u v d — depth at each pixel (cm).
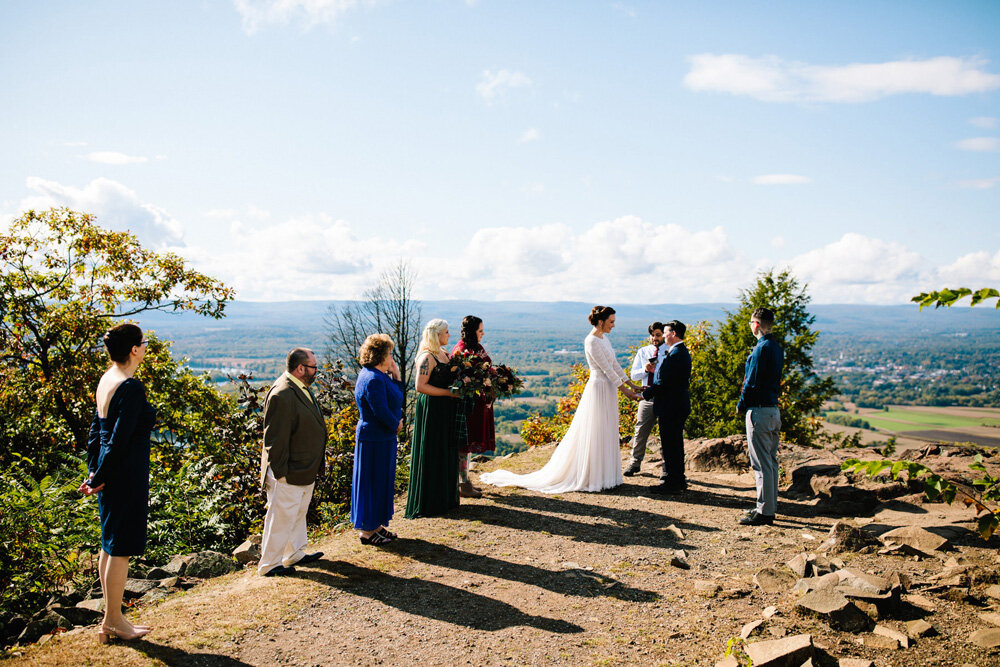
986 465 656
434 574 498
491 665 358
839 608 387
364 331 2341
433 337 654
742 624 400
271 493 498
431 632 400
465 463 728
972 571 438
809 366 2709
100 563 383
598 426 762
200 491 823
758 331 630
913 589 430
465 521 636
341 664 360
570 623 412
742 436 884
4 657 366
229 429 887
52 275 1354
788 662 333
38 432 1301
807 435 2677
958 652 344
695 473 856
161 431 1236
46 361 1330
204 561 568
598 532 602
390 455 567
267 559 495
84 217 1392
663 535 592
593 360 761
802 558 483
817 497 698
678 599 447
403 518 658
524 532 602
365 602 444
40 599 546
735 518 643
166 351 1547
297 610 430
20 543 559
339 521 773
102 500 381
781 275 2700
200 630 398
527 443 2327
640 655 366
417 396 666
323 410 953
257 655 369
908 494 635
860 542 525
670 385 733
